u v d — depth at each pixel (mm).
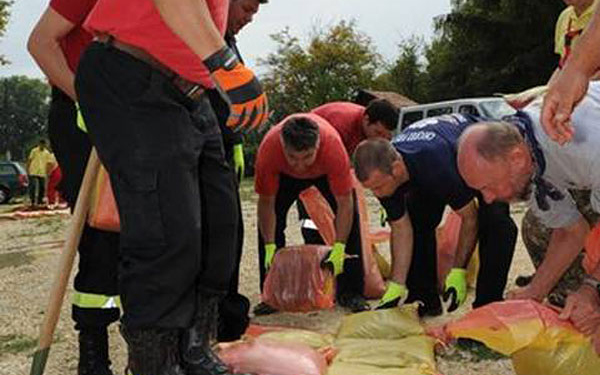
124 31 2426
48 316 2840
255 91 2400
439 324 4434
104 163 2477
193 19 2318
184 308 2484
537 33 29531
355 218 4926
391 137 5125
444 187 3895
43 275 6910
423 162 3912
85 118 2514
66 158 3260
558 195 2902
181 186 2432
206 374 2674
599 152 2561
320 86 40281
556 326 2910
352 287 4949
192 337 2680
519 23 29594
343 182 4641
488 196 2738
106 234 3160
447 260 4898
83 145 3223
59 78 3080
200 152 2549
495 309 2982
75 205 3008
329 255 4816
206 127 2631
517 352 2998
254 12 3707
